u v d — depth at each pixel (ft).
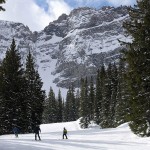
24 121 174.91
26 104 178.40
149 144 82.69
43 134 163.22
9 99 171.94
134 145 81.51
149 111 92.32
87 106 334.85
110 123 245.86
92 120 341.62
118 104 210.59
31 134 163.02
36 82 204.85
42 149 71.46
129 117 96.17
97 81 340.39
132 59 93.71
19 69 182.39
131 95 95.40
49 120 431.84
